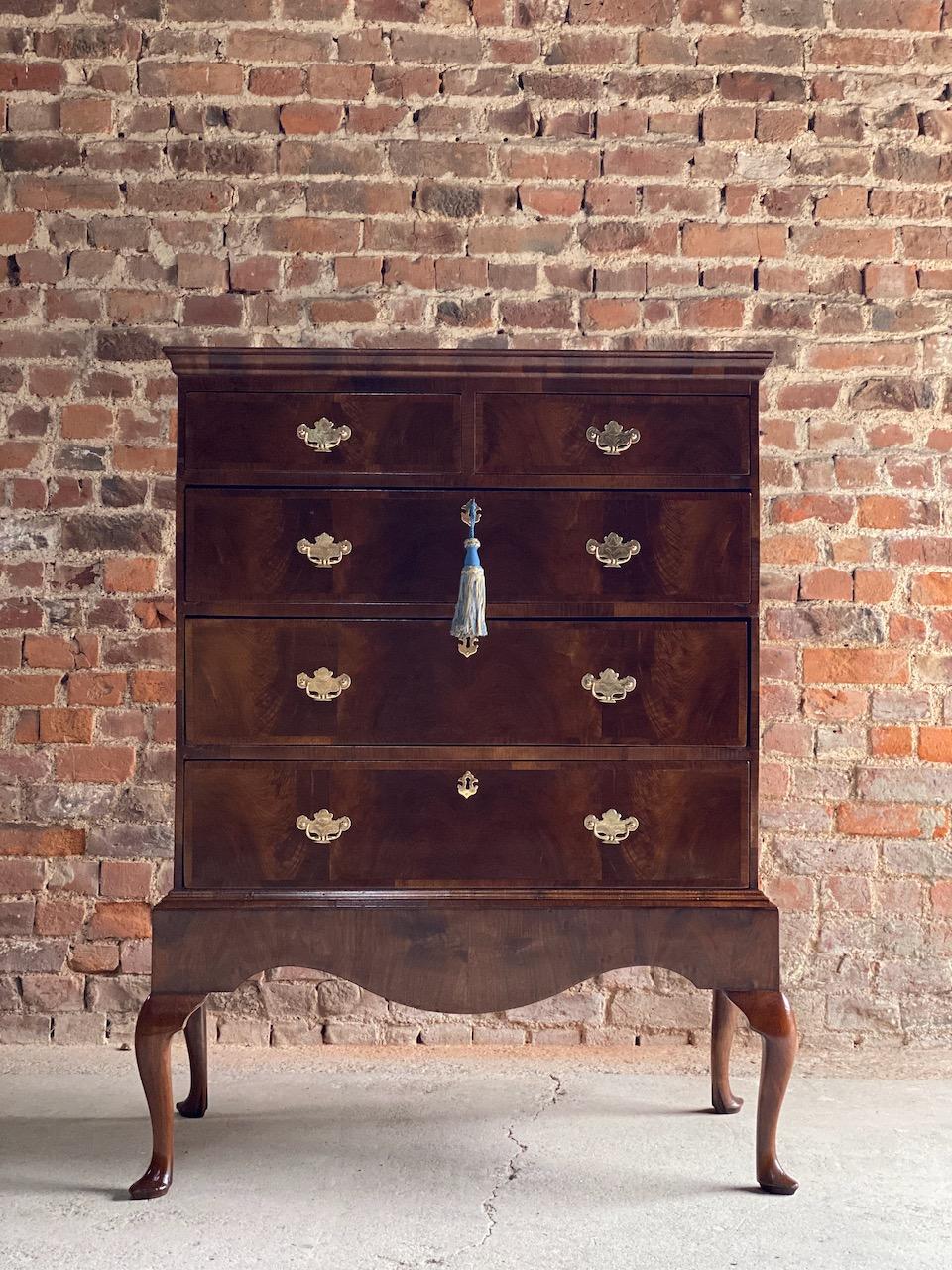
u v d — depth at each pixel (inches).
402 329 116.9
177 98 116.3
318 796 82.7
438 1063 110.3
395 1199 81.6
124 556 116.0
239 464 83.0
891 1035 116.3
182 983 81.7
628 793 83.1
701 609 83.7
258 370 82.9
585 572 83.5
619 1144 91.4
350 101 117.0
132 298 116.0
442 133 117.3
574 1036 115.7
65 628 115.6
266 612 82.7
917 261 118.3
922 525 117.6
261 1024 115.3
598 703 83.3
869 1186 84.2
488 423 83.5
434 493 83.4
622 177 117.7
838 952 116.6
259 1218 78.5
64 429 115.7
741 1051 113.8
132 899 115.5
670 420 84.0
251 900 82.0
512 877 83.0
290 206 116.6
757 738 83.7
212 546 82.8
